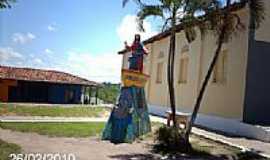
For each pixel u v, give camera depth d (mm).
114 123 14508
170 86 13508
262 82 16984
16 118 20375
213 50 19500
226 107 18125
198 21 13125
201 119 19078
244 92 16797
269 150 12602
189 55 22281
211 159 11445
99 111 25844
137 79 15391
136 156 11484
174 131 13109
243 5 15852
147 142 14016
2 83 38594
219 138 14555
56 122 18906
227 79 18266
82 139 14070
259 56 17000
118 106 14844
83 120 20891
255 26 14117
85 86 42281
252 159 11438
